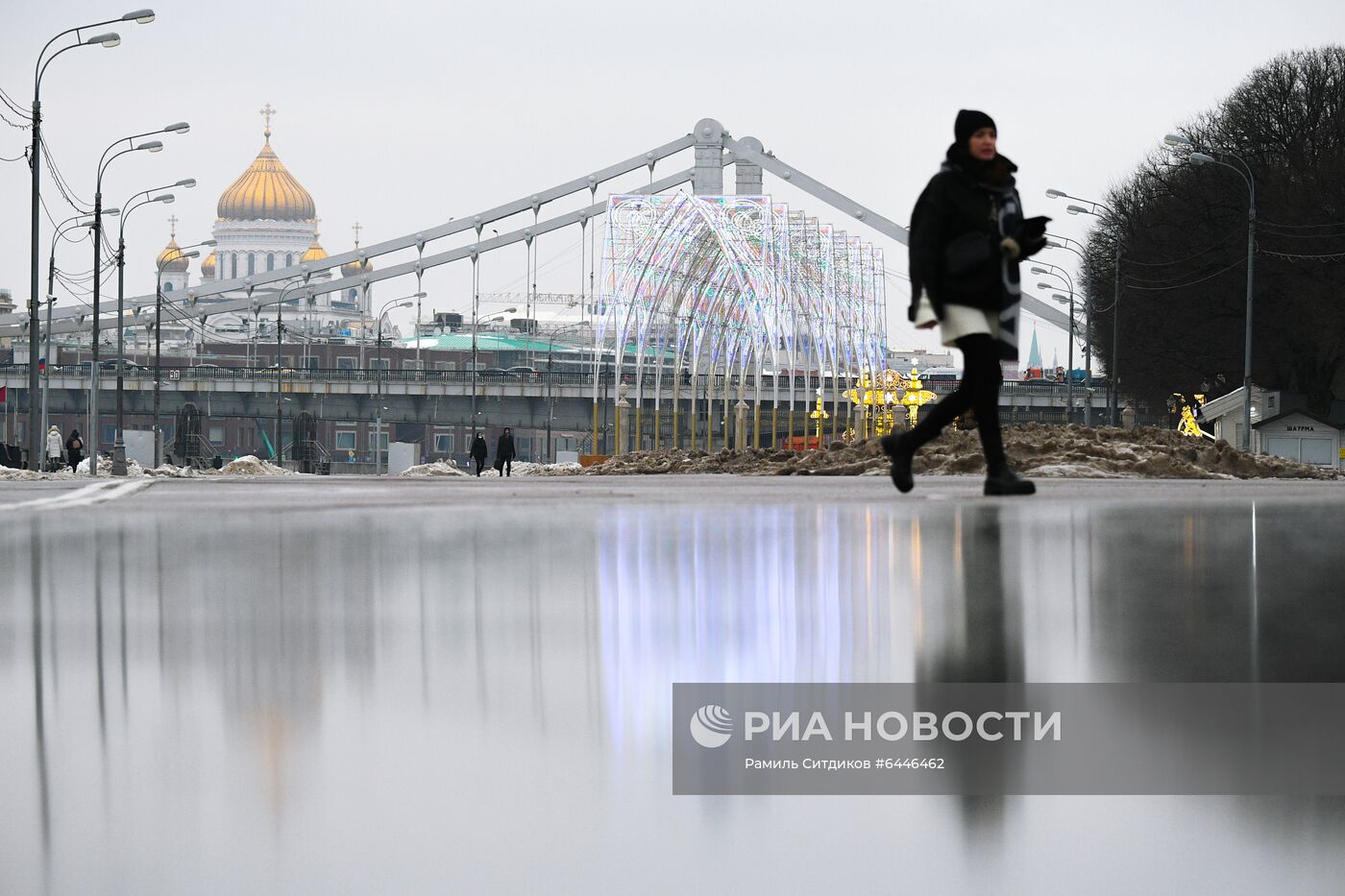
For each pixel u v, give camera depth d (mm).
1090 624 8938
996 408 21844
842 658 7805
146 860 4727
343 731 6281
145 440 155125
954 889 4559
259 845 4871
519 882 4621
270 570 12570
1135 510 19266
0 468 92625
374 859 4781
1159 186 165625
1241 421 152125
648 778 5625
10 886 4488
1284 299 149500
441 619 9383
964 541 14609
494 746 6043
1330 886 4551
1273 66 158000
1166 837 4980
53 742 6062
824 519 18234
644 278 191375
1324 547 13719
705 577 11625
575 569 12453
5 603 10414
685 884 4602
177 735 6188
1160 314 158250
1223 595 10227
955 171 19125
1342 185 143750
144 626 9172
